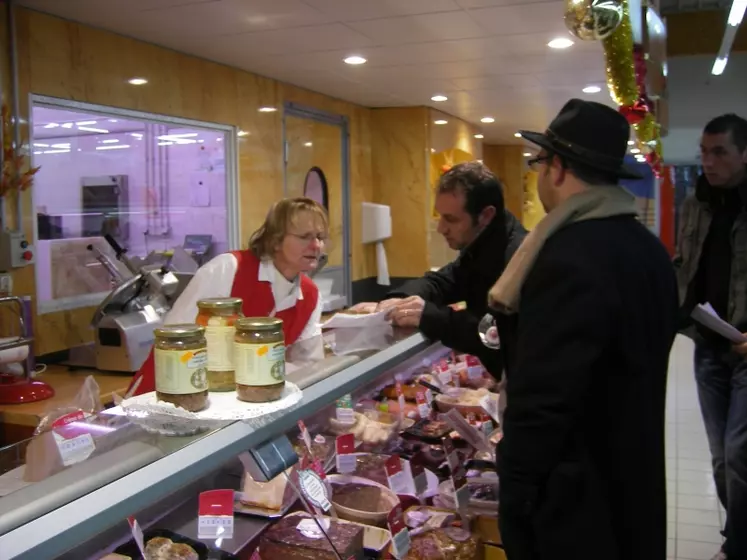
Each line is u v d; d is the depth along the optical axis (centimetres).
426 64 480
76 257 370
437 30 388
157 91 412
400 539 154
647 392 137
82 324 369
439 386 246
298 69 491
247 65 475
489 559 172
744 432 254
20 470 103
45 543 80
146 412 109
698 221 280
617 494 137
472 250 213
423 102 657
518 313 144
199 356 112
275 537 142
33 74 333
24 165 330
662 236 1399
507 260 206
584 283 130
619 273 133
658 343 141
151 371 169
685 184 1373
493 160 1107
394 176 693
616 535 138
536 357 130
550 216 141
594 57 462
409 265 696
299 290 207
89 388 164
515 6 344
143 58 400
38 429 140
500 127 857
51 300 354
